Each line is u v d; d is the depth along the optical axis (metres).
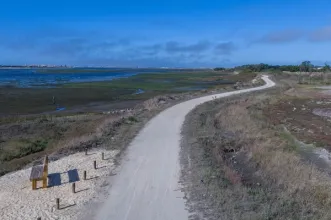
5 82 105.31
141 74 176.38
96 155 20.94
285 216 12.44
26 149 26.62
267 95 58.31
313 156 25.08
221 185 15.41
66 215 13.16
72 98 64.12
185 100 48.19
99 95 68.69
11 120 39.53
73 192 15.27
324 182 16.75
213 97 51.84
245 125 31.14
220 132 27.56
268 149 22.95
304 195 14.98
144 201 14.16
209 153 21.06
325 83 88.12
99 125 30.66
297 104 50.97
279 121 37.88
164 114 35.44
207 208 13.30
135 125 29.53
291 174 17.39
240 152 23.11
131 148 22.20
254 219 12.06
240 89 67.06
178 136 25.48
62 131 33.06
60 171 18.28
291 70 145.00
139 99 62.50
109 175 17.33
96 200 14.41
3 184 16.91
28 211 13.65
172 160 19.53
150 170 17.91
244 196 14.13
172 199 14.27
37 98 63.91
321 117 41.47
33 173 16.36
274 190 15.42
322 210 13.24
